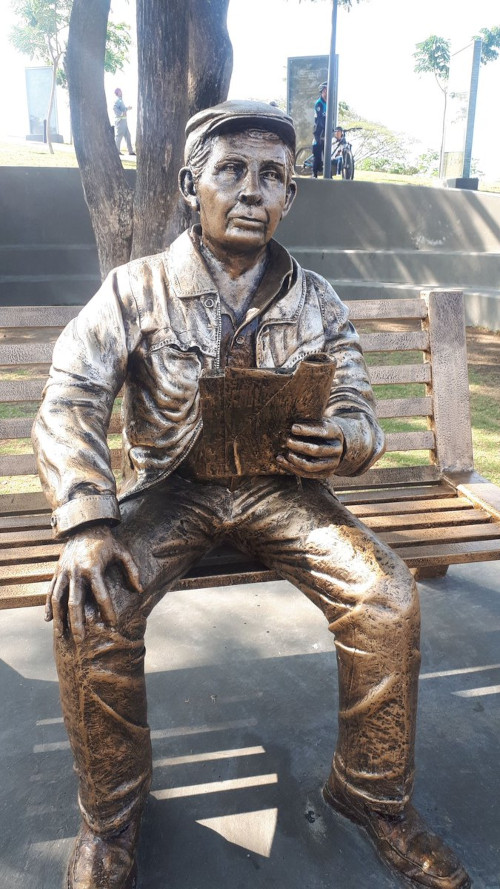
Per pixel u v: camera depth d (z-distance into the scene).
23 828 1.78
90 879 1.53
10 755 2.01
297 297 1.83
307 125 15.50
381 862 1.68
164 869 1.67
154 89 3.82
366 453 1.75
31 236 10.24
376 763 1.62
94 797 1.55
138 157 4.05
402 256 10.49
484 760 2.01
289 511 1.76
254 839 1.74
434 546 2.08
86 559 1.47
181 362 1.75
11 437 2.41
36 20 16.70
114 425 2.52
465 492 2.47
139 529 1.69
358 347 1.95
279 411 1.58
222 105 1.69
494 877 1.65
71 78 4.16
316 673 2.36
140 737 1.58
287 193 1.83
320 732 2.09
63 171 10.16
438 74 26.48
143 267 1.80
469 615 2.70
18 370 6.64
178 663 2.40
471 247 10.43
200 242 1.83
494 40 25.64
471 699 2.25
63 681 1.49
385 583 1.56
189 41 3.99
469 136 12.96
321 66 15.09
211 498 1.80
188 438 1.75
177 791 1.88
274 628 2.60
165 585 1.70
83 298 10.24
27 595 1.80
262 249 1.80
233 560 1.92
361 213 10.90
